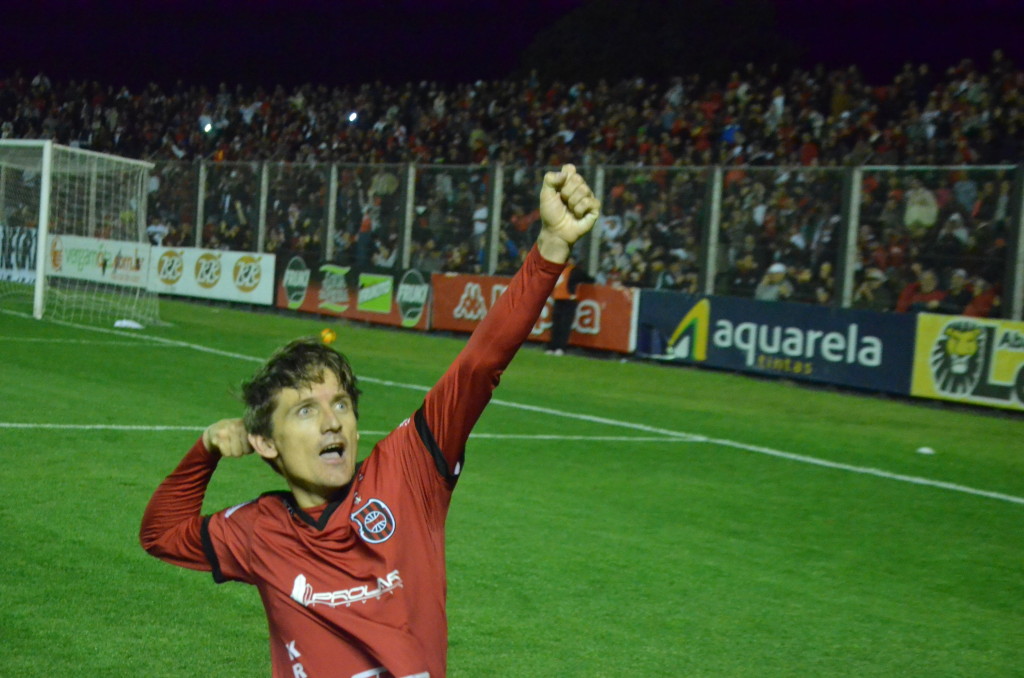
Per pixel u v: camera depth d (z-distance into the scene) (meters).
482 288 17.11
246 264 20.95
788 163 19.14
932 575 5.98
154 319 17.41
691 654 4.61
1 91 33.16
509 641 4.64
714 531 6.63
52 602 4.79
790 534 6.67
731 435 10.05
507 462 8.29
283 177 20.75
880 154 17.59
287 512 2.12
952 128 17.89
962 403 12.27
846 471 8.70
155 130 30.44
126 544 5.64
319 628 2.06
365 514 2.05
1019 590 5.79
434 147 24.86
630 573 5.68
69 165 17.59
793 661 4.60
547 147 22.80
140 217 17.48
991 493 8.17
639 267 16.20
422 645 2.06
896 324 12.83
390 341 16.61
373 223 19.38
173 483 2.24
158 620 4.65
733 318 14.43
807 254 14.32
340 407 2.10
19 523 5.91
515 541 6.14
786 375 13.85
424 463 2.10
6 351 12.62
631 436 9.71
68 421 8.77
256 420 2.11
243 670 4.19
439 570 2.12
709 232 15.19
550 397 11.82
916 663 4.66
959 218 12.77
